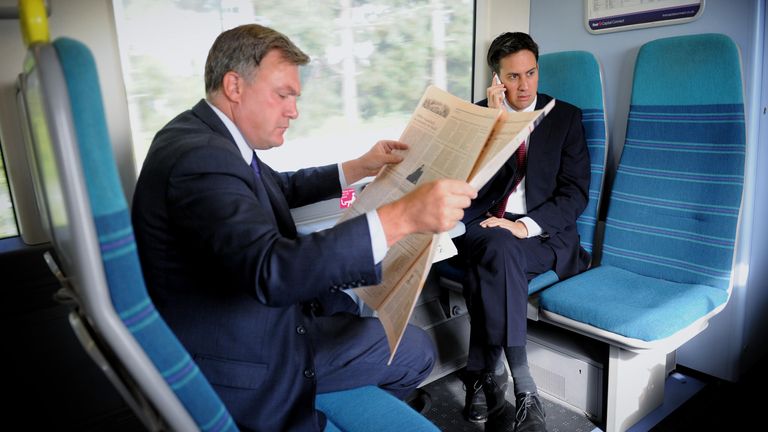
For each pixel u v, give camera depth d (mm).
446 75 2555
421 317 2465
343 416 1304
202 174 1043
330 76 2184
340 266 967
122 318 688
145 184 1143
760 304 2400
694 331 1988
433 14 2426
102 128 654
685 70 2125
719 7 2100
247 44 1255
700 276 2080
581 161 2373
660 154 2211
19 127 1581
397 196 1361
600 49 2498
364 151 2361
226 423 821
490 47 2379
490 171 1079
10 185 1623
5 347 1571
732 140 2012
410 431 1221
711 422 2105
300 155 2189
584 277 2225
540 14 2695
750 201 2146
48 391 1660
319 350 1438
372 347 1480
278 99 1298
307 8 2061
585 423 2107
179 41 1818
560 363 2213
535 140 2383
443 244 1840
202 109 1318
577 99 2467
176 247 1147
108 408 1771
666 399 2268
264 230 993
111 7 1686
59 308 1635
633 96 2301
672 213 2168
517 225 2232
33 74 693
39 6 689
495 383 2102
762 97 2102
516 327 2002
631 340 1808
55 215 761
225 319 1176
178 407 744
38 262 1585
